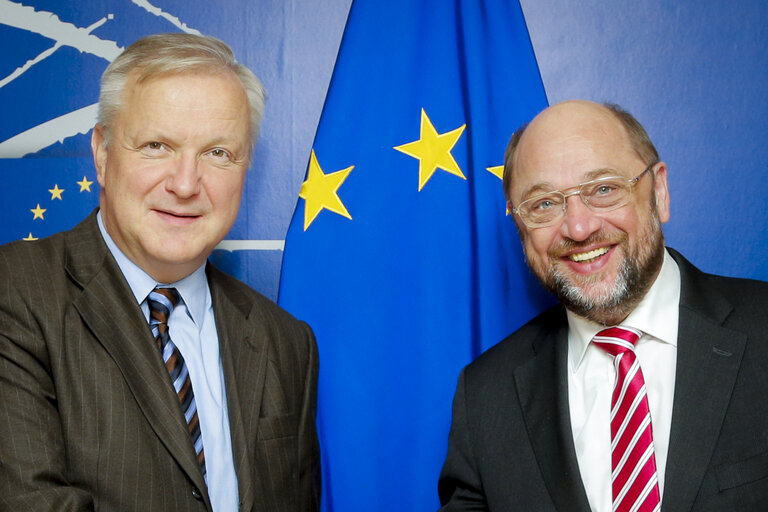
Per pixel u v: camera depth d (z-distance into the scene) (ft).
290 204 6.11
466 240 5.84
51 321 3.90
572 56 6.06
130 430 3.84
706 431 4.13
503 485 4.67
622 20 6.03
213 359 4.52
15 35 6.06
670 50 6.00
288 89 6.11
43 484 3.55
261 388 4.45
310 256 5.80
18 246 4.18
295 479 4.50
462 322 5.82
